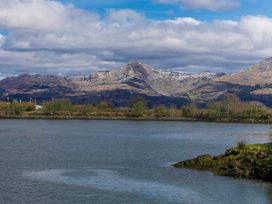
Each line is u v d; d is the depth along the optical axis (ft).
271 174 241.55
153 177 256.93
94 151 415.03
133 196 207.92
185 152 412.77
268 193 212.23
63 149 433.89
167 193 213.87
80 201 198.80
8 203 194.29
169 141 557.33
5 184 234.99
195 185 231.09
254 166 253.65
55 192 216.33
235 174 255.29
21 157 357.20
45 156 366.84
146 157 366.63
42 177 258.37
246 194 210.18
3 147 448.65
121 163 324.60
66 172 278.26
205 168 283.38
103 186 231.30
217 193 212.64
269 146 285.23
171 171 277.64
